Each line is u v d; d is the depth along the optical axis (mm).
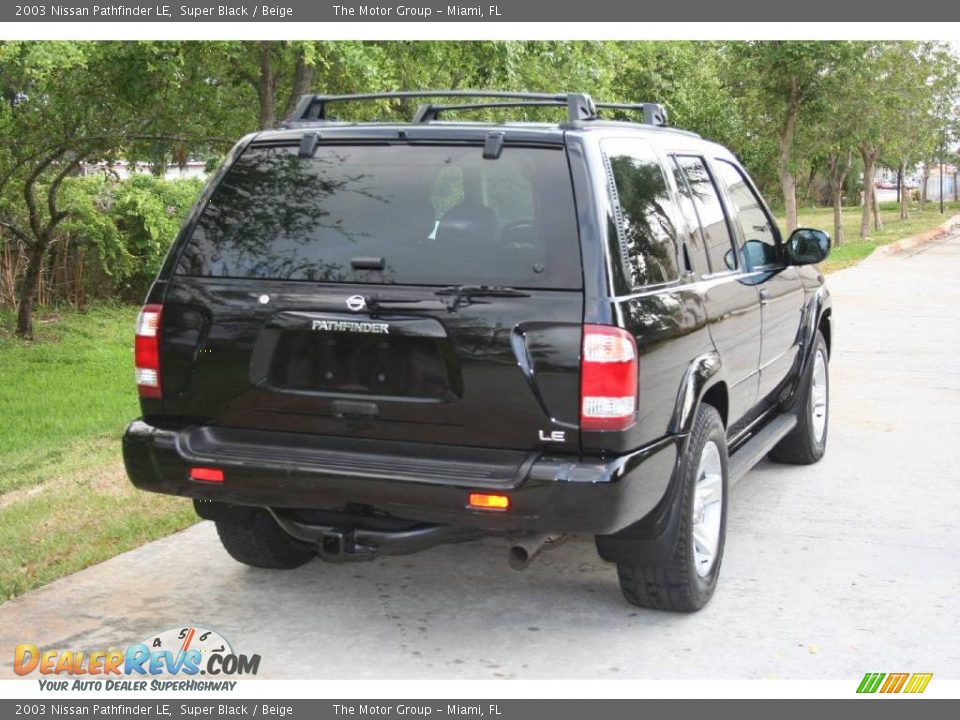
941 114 42500
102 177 17484
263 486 4211
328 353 4176
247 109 12531
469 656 4410
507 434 3990
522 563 4121
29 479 7098
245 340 4270
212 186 4488
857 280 22156
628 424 3926
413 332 4043
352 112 12164
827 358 7656
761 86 27172
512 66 12031
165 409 4445
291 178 4379
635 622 4754
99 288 17625
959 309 16469
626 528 4316
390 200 4227
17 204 15602
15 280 16250
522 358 3934
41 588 5090
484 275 4023
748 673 4254
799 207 75438
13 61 9430
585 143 4098
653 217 4496
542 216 4023
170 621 4750
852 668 4305
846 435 8328
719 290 5039
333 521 4484
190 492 4352
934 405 9430
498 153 4121
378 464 4094
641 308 4082
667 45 24406
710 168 5590
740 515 6293
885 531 6000
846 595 5062
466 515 3973
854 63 25953
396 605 4953
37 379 11508
